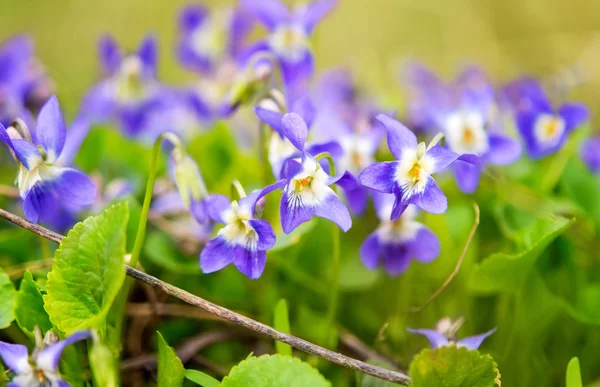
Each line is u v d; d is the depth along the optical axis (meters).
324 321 0.34
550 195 0.38
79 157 0.39
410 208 0.33
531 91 0.37
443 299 0.35
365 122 0.36
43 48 0.75
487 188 0.37
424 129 0.42
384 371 0.29
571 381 0.30
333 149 0.32
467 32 0.72
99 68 0.44
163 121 0.42
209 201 0.30
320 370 0.33
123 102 0.41
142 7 0.79
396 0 0.82
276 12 0.37
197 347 0.33
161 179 0.38
